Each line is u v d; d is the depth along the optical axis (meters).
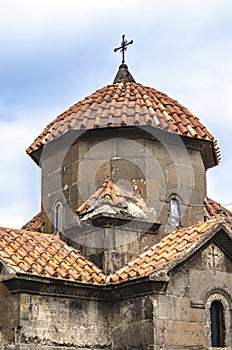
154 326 21.45
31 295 21.67
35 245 23.73
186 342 21.89
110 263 23.53
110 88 28.55
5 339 21.48
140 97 27.22
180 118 27.19
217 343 22.75
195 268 22.72
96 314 22.80
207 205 28.55
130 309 22.44
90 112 26.55
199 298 22.52
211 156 28.11
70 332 22.14
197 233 23.33
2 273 21.64
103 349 22.58
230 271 23.48
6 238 23.31
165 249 23.34
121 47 29.92
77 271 22.95
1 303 21.95
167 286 21.92
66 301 22.34
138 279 21.72
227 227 23.20
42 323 21.66
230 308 23.14
